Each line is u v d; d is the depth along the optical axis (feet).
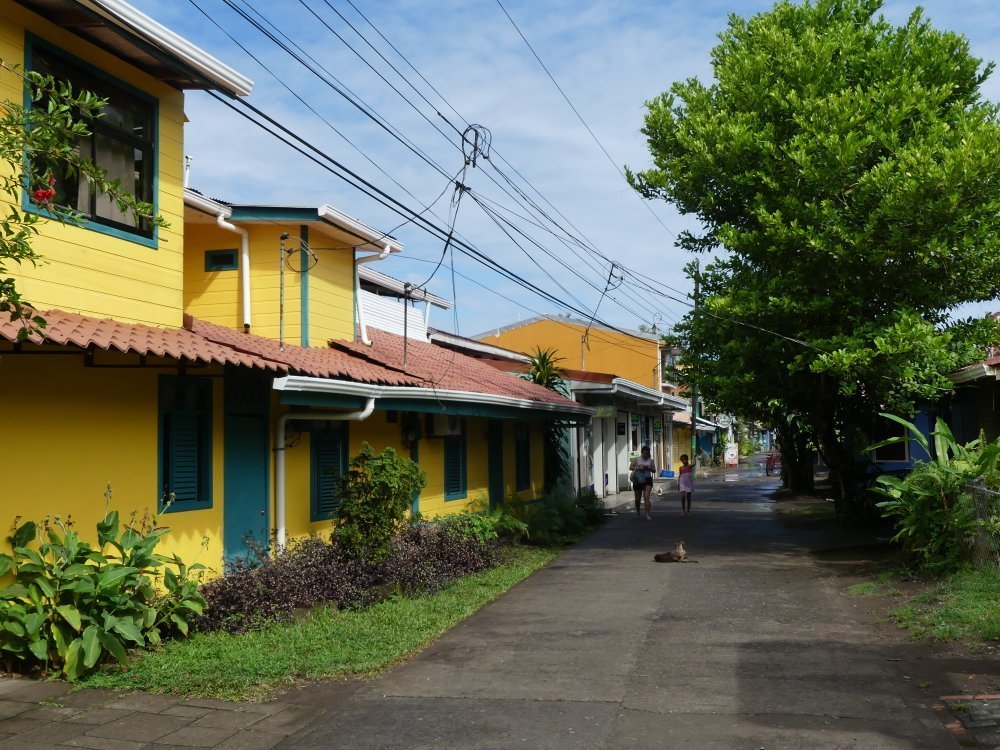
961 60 47.24
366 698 21.36
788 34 47.42
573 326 138.10
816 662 23.89
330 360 38.68
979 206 41.91
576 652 25.76
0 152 17.07
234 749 17.88
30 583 22.88
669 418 150.10
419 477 35.29
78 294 25.94
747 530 59.57
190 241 43.16
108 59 27.43
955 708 19.44
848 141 42.14
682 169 50.26
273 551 33.12
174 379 29.71
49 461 24.49
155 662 23.29
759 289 48.11
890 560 41.42
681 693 21.35
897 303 45.85
